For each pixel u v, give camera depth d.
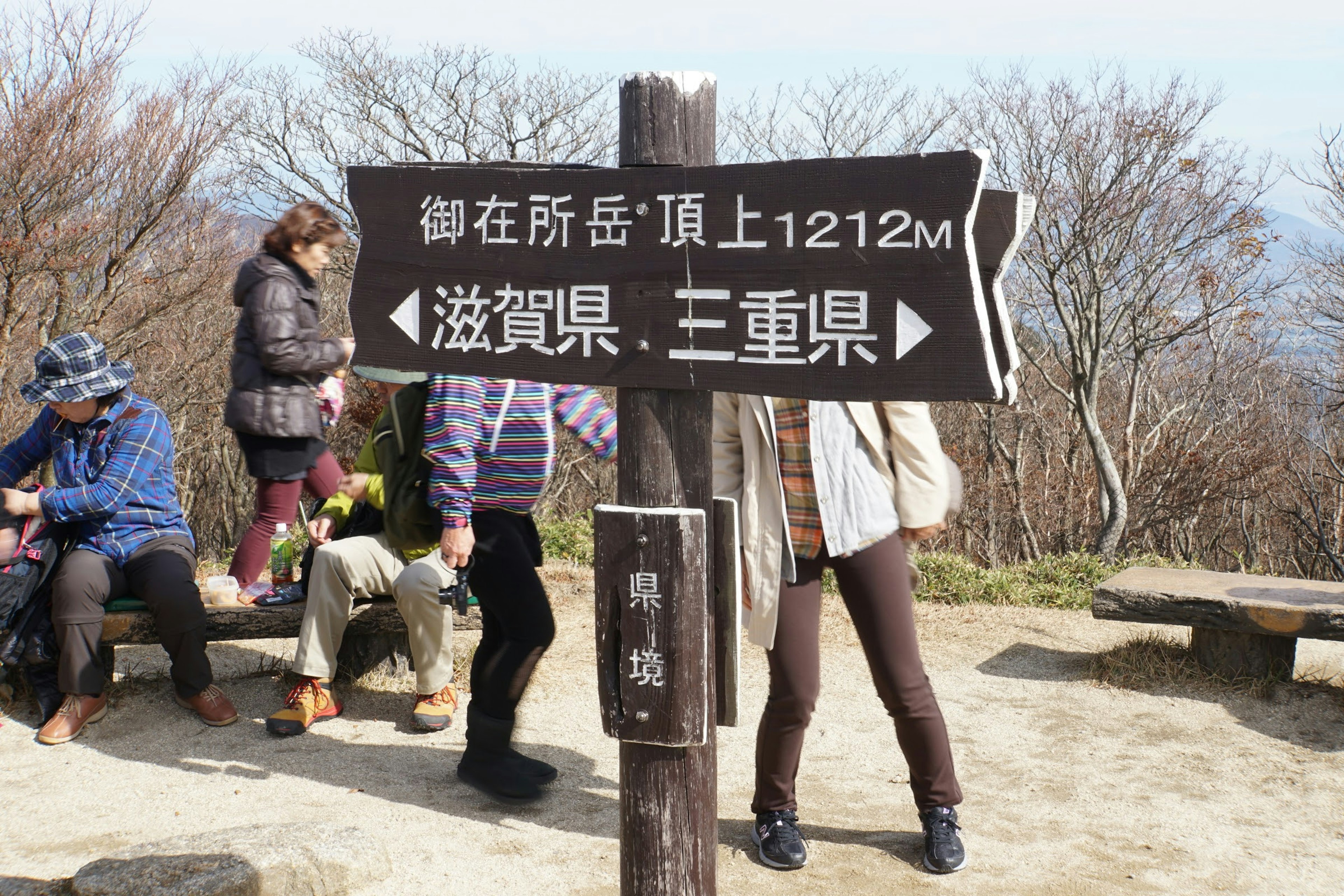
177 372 15.73
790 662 2.87
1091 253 17.30
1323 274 18.06
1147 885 2.87
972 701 4.39
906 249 1.67
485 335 1.99
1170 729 4.04
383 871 2.83
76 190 10.25
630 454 1.92
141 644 4.33
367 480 3.92
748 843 3.09
